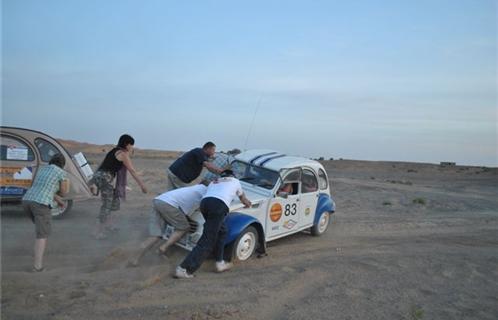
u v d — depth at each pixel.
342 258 7.41
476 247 9.16
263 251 7.07
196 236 6.34
